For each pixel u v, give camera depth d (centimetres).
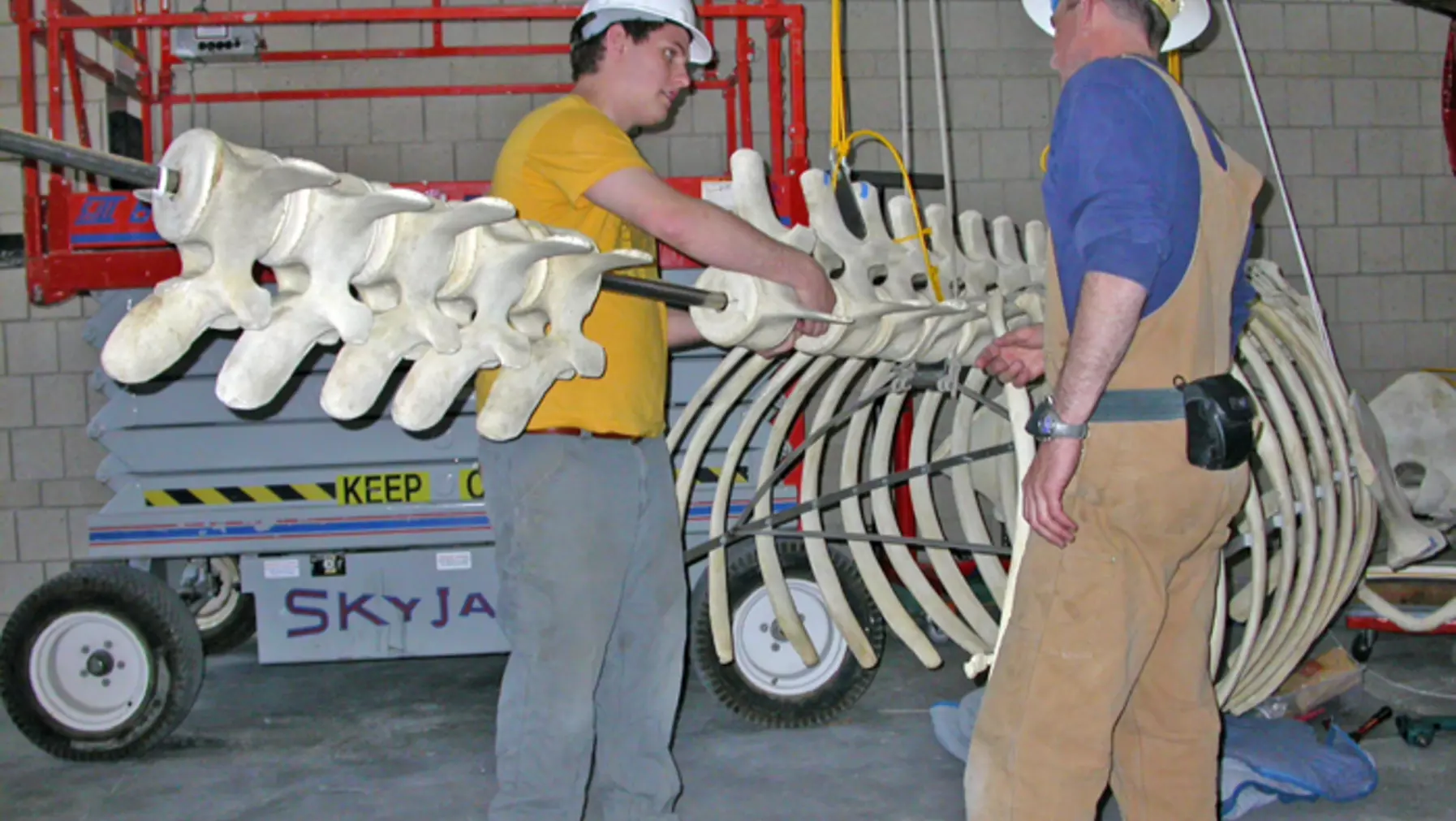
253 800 324
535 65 525
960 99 554
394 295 161
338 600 376
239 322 141
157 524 360
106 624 359
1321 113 569
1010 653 191
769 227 225
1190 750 203
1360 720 364
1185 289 180
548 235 177
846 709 369
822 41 543
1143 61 182
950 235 242
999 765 188
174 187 133
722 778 328
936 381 269
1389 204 572
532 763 212
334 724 395
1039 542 189
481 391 221
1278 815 290
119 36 443
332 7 518
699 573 365
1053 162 183
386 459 364
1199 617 200
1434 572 370
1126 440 181
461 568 377
